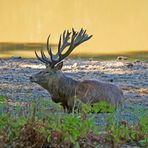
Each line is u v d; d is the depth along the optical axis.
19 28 86.44
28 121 23.89
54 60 37.84
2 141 23.50
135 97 46.00
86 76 55.66
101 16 92.38
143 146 25.28
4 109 27.03
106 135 24.70
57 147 23.38
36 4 101.56
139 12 94.75
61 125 23.59
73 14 93.88
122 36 80.50
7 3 103.06
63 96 37.78
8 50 72.12
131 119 32.81
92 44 75.56
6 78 53.12
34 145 23.42
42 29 85.38
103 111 28.98
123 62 63.66
